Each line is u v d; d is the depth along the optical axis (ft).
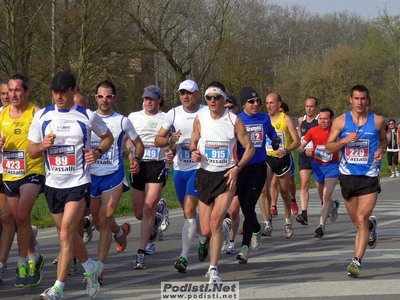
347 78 158.81
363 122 22.65
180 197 25.03
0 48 65.98
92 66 69.87
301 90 158.92
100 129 19.31
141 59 79.87
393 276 22.61
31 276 21.72
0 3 66.33
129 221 38.52
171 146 24.20
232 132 21.04
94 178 22.06
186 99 24.57
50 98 71.92
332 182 32.58
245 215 25.25
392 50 159.94
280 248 29.01
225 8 87.61
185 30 91.09
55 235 33.30
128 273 23.76
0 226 22.99
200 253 24.39
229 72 94.99
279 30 174.29
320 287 20.90
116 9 70.90
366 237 22.48
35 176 21.27
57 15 69.31
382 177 76.59
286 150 31.04
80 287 21.47
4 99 23.86
